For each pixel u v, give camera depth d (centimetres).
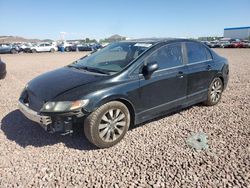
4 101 646
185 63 496
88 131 373
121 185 303
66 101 357
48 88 391
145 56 432
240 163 346
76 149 390
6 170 336
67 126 361
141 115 431
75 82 390
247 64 1478
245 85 834
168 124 484
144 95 424
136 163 349
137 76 414
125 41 530
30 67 1447
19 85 866
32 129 464
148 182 308
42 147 397
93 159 361
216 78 575
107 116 387
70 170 335
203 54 551
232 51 3195
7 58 2339
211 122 494
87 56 539
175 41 495
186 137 427
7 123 493
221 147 392
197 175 320
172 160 355
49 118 362
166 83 454
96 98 366
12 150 388
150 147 394
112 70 422
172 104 479
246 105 601
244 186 298
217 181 308
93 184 305
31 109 392
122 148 393
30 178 319
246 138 423
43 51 3900
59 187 301
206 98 565
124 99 398
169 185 302
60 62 1802
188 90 504
